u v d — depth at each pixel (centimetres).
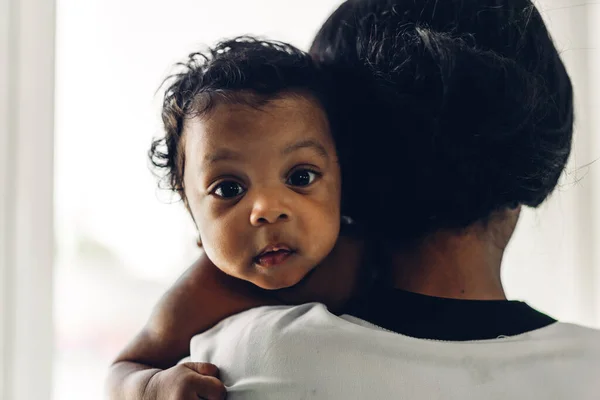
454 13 62
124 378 68
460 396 54
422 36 59
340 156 68
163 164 77
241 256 66
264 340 58
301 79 67
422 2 63
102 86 128
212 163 66
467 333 58
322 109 67
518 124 58
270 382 56
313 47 71
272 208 64
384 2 65
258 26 136
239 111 65
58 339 135
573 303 160
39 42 103
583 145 153
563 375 56
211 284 73
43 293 103
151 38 129
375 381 55
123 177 130
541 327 60
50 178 104
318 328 58
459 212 59
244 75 66
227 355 60
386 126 60
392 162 60
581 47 150
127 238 134
